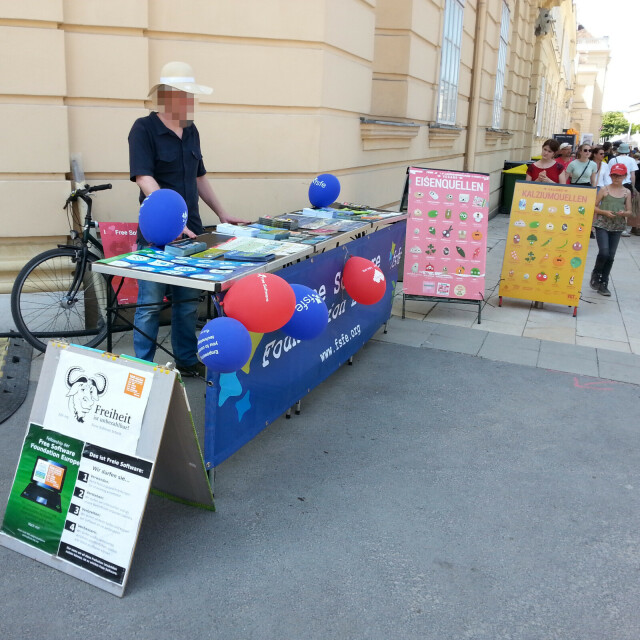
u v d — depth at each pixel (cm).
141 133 367
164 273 276
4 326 479
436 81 872
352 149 620
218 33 491
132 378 244
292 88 520
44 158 458
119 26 460
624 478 344
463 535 288
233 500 306
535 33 1973
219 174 517
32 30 436
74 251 451
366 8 605
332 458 349
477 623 237
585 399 445
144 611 235
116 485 245
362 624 234
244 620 233
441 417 405
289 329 326
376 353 512
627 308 686
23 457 262
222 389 288
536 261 642
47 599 238
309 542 278
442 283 597
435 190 585
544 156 805
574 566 271
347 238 403
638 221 1273
